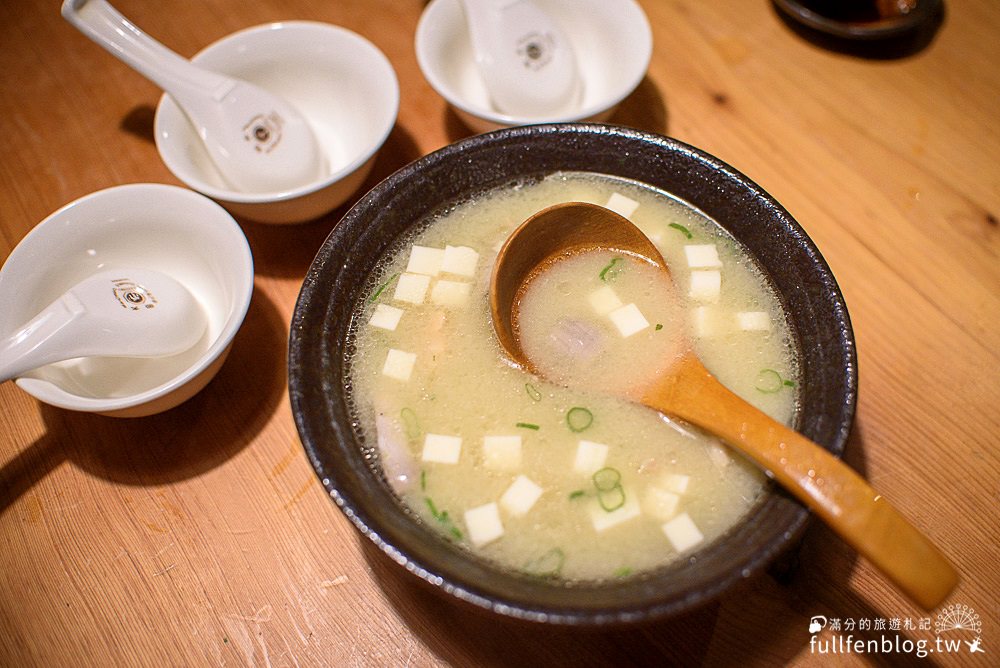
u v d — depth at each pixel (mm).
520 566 220
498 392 253
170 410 294
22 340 248
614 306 269
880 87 377
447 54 364
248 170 321
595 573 218
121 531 271
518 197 290
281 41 354
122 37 321
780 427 211
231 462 285
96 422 292
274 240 338
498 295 252
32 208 350
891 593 252
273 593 259
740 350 255
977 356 301
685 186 276
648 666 243
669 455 239
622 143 275
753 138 362
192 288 312
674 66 387
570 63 351
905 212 337
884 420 288
